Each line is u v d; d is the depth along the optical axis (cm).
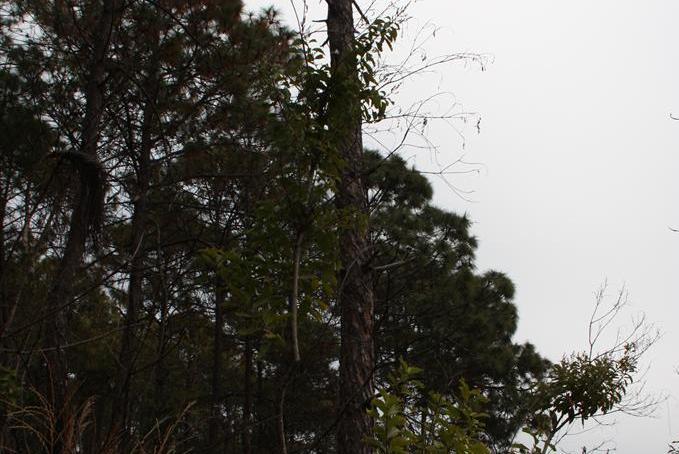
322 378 1320
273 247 465
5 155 756
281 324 464
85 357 894
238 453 1204
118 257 816
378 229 981
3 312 564
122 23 934
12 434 512
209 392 1398
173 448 527
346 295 633
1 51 911
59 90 904
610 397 772
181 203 922
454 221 1298
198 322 1115
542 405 787
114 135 826
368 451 595
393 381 450
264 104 507
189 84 934
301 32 516
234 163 893
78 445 458
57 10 922
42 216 657
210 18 931
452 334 1230
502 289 1415
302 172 487
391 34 525
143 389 607
